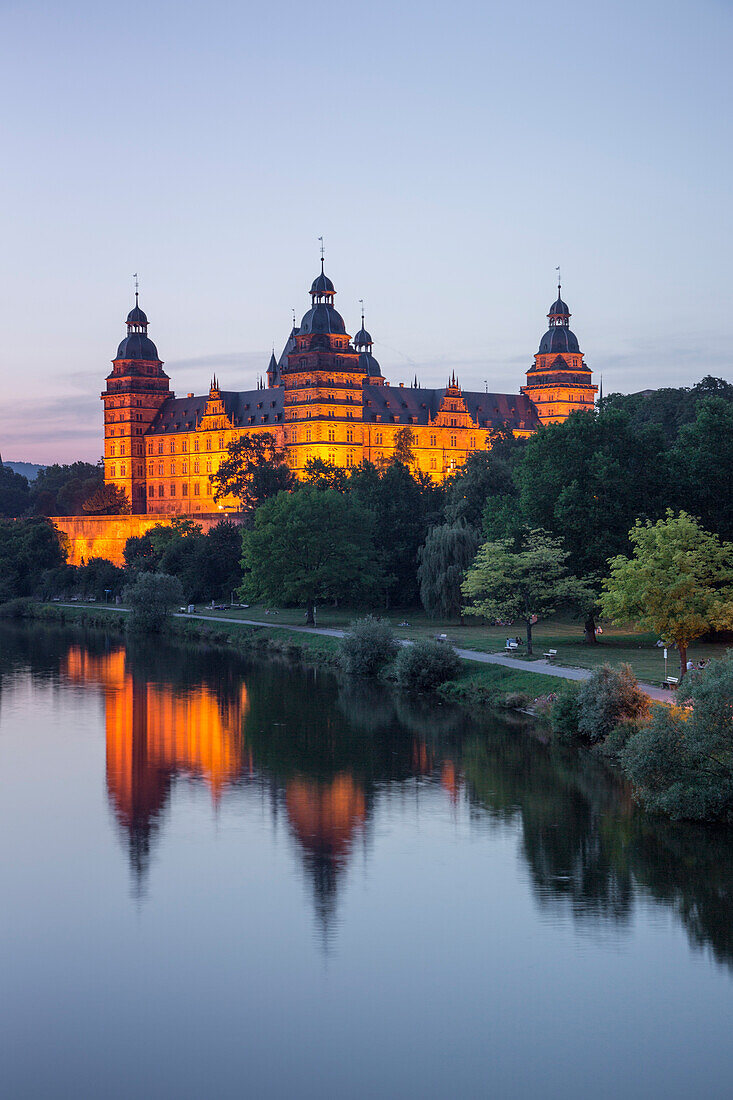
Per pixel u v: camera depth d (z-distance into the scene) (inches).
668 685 3097.9
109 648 5246.1
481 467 5954.7
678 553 3235.7
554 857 2223.2
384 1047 1600.6
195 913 2015.3
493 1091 1504.7
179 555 7165.4
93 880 2165.4
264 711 3602.4
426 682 3850.9
